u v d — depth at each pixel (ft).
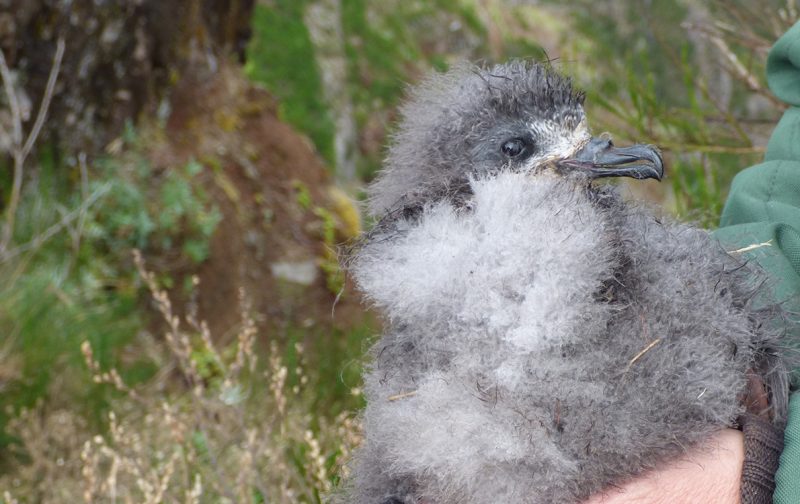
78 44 3.26
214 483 2.05
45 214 3.13
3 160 3.20
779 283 1.55
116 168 3.29
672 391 1.42
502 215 1.48
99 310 2.93
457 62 1.78
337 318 3.26
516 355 1.42
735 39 2.47
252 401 2.56
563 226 1.45
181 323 3.10
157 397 2.63
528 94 1.65
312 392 2.59
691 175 2.46
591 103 2.46
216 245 3.27
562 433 1.41
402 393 1.48
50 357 2.64
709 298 1.46
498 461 1.41
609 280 1.45
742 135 2.33
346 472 1.65
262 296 3.26
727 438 1.45
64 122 3.29
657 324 1.43
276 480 2.10
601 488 1.42
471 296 1.44
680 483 1.42
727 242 1.59
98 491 2.17
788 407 1.48
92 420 2.57
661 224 1.54
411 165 1.66
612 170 1.63
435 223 1.50
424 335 1.47
